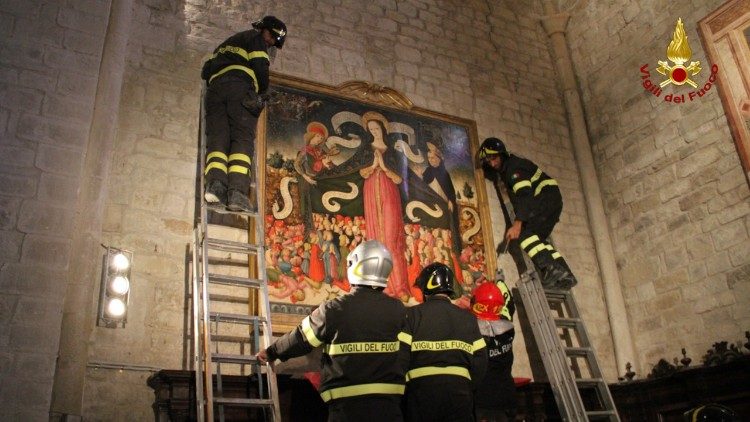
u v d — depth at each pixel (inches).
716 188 273.0
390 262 167.3
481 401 194.7
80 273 189.5
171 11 252.8
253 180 233.0
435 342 162.9
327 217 244.1
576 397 228.1
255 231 227.0
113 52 222.5
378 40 301.4
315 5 290.0
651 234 296.5
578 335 271.6
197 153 235.0
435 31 323.3
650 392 251.9
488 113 317.7
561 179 323.0
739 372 222.2
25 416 161.9
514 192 275.1
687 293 275.9
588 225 319.3
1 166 182.4
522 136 322.7
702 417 177.8
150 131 229.1
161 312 206.1
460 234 271.3
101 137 209.0
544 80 349.1
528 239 266.2
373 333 153.3
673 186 291.0
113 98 216.8
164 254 213.9
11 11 201.0
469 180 286.5
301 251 233.5
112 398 189.0
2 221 176.9
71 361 179.3
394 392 151.3
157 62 241.3
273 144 245.1
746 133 264.4
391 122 278.5
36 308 172.7
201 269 215.3
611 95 330.6
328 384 151.1
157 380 189.9
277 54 268.2
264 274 203.2
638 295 296.7
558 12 365.7
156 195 220.7
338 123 264.7
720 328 260.4
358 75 286.7
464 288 260.1
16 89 192.9
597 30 344.8
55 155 190.9
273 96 254.4
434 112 293.0
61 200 186.7
